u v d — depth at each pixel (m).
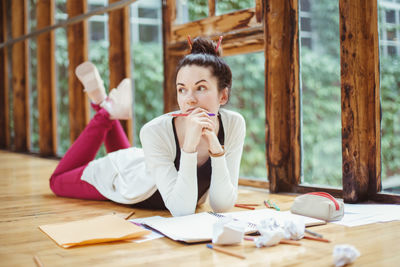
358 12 2.20
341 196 2.37
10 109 6.71
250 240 1.45
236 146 1.92
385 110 2.29
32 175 3.61
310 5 2.69
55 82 5.46
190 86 1.69
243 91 5.25
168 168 1.79
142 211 2.09
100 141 2.57
